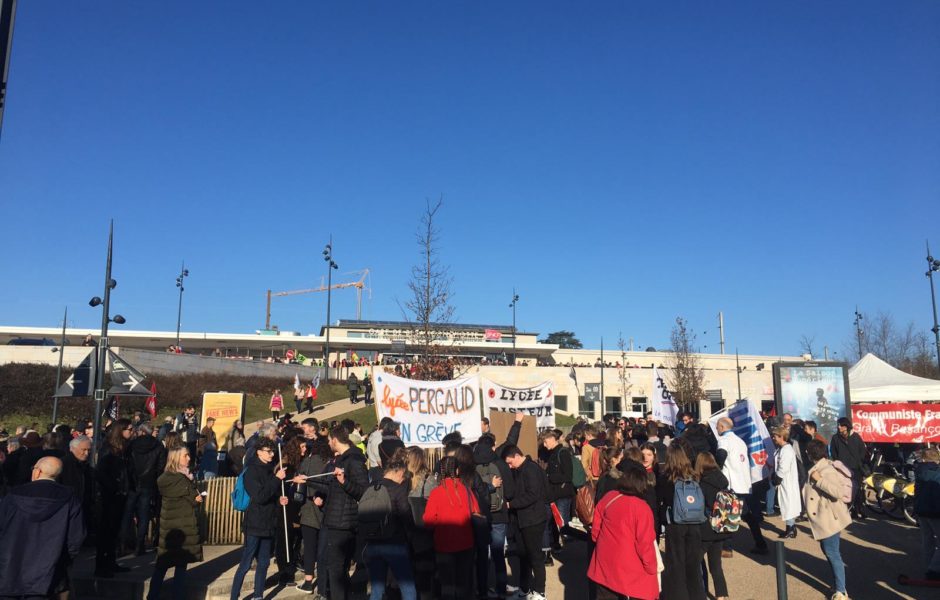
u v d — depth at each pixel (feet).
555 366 180.45
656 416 61.00
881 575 31.24
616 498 21.72
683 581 24.58
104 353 41.24
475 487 25.32
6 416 83.87
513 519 28.50
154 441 34.88
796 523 44.50
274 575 30.01
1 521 18.85
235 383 128.67
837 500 27.07
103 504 29.45
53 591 19.20
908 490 42.98
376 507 23.12
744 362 214.90
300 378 149.89
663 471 26.35
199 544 25.44
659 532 30.14
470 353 228.43
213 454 47.29
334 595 24.80
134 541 35.86
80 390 39.65
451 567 23.61
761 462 41.57
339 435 26.27
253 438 39.86
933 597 27.86
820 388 60.18
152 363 116.06
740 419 43.96
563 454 34.22
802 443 45.47
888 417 58.29
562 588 29.71
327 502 25.64
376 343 226.99
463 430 39.83
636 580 20.71
